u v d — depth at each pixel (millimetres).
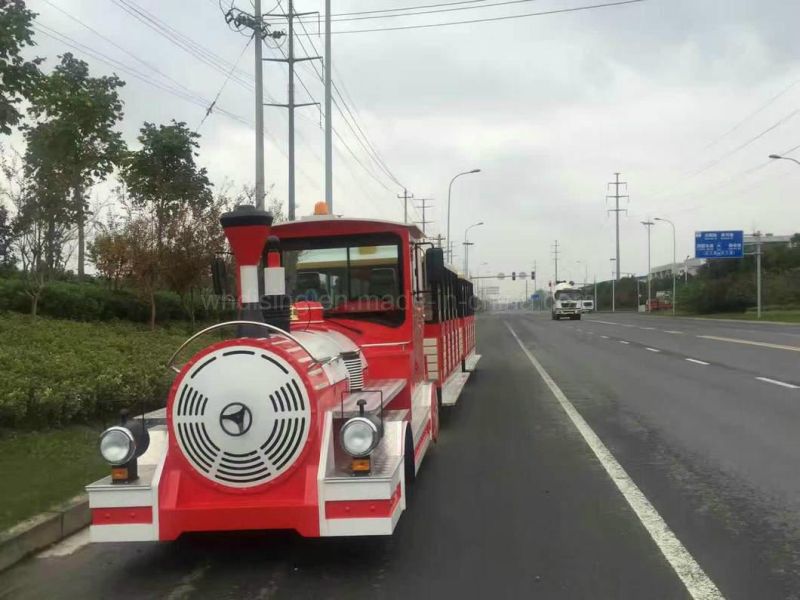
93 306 15648
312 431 4602
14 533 4984
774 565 4625
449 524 5645
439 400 9648
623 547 5027
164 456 4672
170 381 9945
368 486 4473
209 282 19000
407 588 4383
